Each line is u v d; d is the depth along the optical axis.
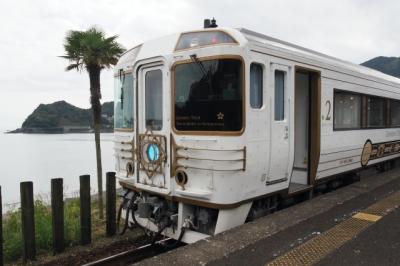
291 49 5.98
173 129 5.25
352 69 8.10
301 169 7.18
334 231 4.80
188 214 5.36
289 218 5.34
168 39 5.52
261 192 5.39
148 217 5.69
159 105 5.56
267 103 5.34
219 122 4.86
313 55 6.70
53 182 5.83
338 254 4.07
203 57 4.96
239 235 4.64
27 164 25.83
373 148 9.56
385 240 4.49
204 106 4.97
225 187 4.85
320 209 5.83
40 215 6.55
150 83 5.70
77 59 7.74
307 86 7.04
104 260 5.32
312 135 6.80
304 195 6.95
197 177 5.07
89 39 7.52
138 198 6.10
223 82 4.85
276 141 5.57
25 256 5.56
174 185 5.32
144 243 6.29
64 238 6.11
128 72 6.18
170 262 3.91
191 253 4.12
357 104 8.44
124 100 6.30
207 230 5.26
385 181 8.20
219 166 4.82
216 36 5.04
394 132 11.07
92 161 26.62
